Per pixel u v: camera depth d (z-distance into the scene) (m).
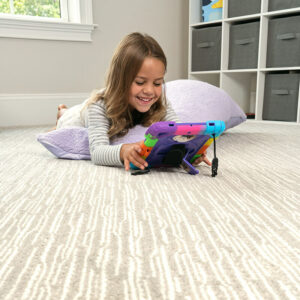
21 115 2.16
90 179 0.86
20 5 2.18
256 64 2.28
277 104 2.22
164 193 0.74
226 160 1.12
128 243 0.50
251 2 2.26
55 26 2.16
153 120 1.10
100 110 1.04
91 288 0.39
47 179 0.86
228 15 2.39
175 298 0.37
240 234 0.53
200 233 0.53
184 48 2.84
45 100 2.22
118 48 0.97
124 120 1.05
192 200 0.69
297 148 1.33
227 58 2.44
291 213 0.62
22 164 1.05
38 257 0.46
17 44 2.09
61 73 2.27
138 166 0.91
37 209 0.64
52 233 0.53
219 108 1.50
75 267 0.43
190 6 2.57
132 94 0.97
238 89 2.58
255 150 1.29
